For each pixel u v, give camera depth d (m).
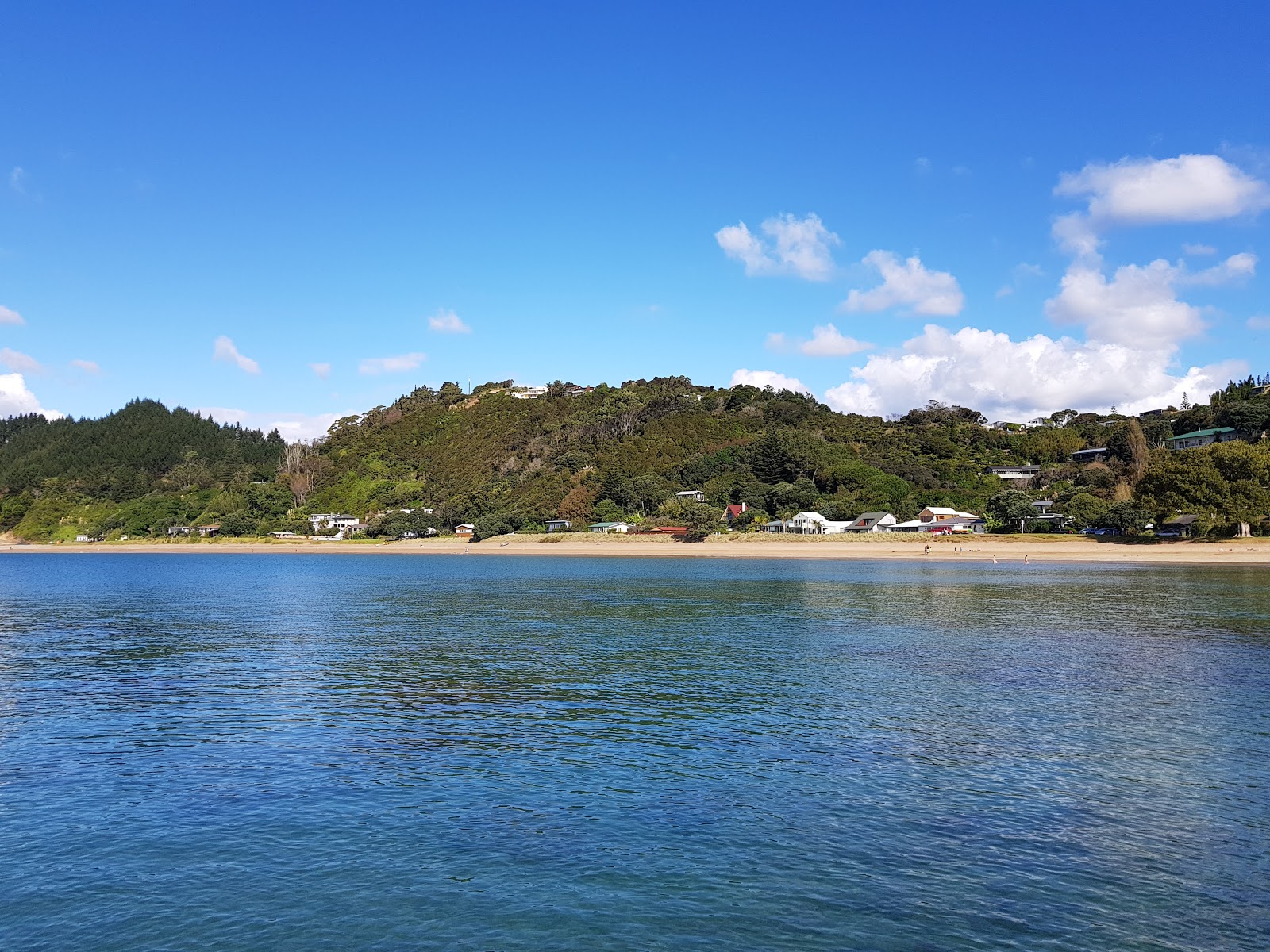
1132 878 14.12
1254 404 164.25
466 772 19.83
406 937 12.38
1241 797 17.86
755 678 31.17
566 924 12.71
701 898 13.48
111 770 20.09
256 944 12.22
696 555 132.62
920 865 14.66
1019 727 23.78
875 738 22.67
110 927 12.73
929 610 53.78
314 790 18.58
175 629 47.12
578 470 186.50
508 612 54.78
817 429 196.75
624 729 23.78
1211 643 39.03
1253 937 12.29
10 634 45.28
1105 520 125.12
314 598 66.88
